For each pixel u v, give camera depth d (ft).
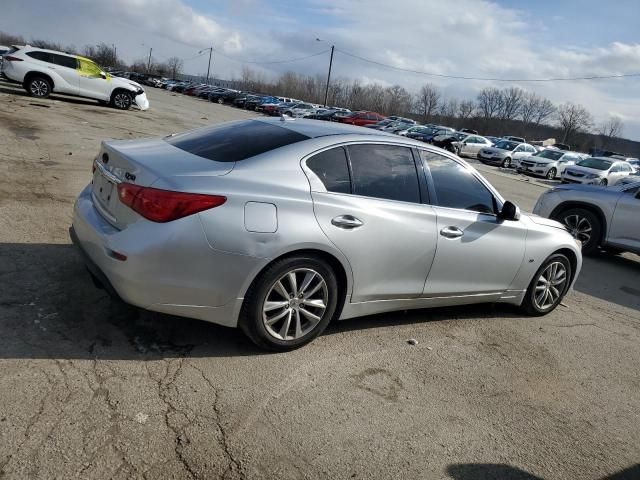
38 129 37.93
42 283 13.24
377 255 12.36
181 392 9.88
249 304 10.98
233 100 163.12
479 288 15.01
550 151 94.48
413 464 9.05
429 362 12.71
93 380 9.78
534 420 11.02
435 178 13.89
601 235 27.71
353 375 11.51
